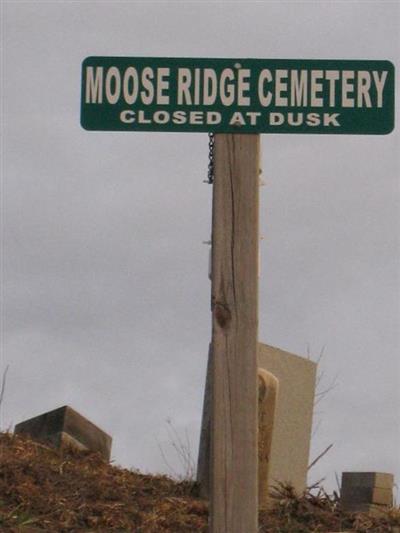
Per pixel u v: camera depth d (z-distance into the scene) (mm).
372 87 3805
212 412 3709
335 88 3801
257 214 3773
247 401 3697
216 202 3779
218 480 3674
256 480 3672
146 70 3803
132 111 3793
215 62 3807
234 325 3730
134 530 4844
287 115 3795
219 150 3791
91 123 3787
